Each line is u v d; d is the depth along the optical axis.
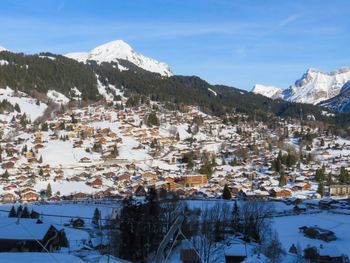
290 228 85.62
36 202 112.25
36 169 154.88
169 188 110.81
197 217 64.75
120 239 52.53
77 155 173.25
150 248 52.75
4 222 56.44
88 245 58.16
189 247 52.66
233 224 71.12
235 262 56.56
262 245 62.06
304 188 140.50
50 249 53.12
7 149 170.25
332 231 83.88
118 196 120.69
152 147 190.50
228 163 179.00
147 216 53.47
